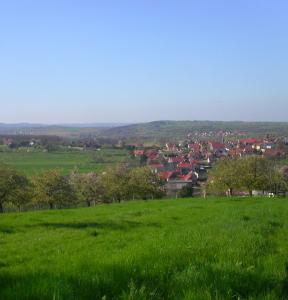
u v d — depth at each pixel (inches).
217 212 1096.8
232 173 3144.7
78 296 298.7
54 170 3420.3
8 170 3120.1
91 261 450.0
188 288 316.5
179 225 850.8
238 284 333.1
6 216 1175.0
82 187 3590.1
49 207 3513.8
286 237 625.9
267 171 3260.3
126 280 337.1
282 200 1659.7
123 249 558.6
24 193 3117.6
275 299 302.0
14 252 631.2
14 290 316.2
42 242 711.7
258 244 533.0
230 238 569.0
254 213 987.9
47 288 311.1
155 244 555.5
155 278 344.2
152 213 1155.3
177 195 4197.8
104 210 1359.5
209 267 374.9
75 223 950.4
